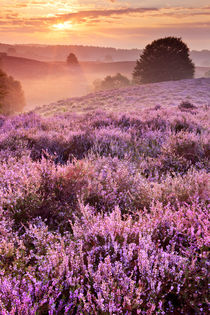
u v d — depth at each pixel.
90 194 2.86
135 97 26.66
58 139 5.38
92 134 5.70
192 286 1.68
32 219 2.45
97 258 1.94
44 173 3.02
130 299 1.52
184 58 57.34
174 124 7.15
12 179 2.94
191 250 1.87
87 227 2.15
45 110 25.95
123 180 3.08
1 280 1.62
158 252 1.83
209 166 3.78
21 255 1.91
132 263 1.86
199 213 2.37
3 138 5.34
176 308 1.64
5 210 2.56
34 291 1.59
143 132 6.39
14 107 55.97
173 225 2.22
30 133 6.16
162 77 57.00
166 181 3.04
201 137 4.93
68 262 1.82
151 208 2.41
